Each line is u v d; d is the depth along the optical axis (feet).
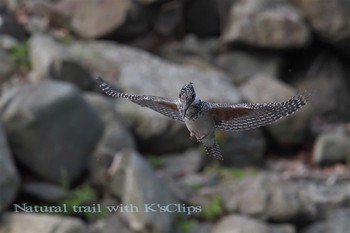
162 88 59.67
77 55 62.39
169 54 68.18
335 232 49.57
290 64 70.85
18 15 67.41
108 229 46.29
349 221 50.42
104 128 52.49
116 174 48.75
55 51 57.06
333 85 69.51
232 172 55.36
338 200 53.21
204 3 69.92
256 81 64.03
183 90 15.66
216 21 70.59
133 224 45.96
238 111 15.84
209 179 53.11
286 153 62.39
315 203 52.65
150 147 57.06
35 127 48.96
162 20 69.10
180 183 52.65
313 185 57.11
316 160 60.34
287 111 15.53
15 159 49.39
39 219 43.83
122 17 67.00
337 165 60.39
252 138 58.80
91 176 50.24
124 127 53.78
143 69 61.31
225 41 68.80
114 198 48.93
